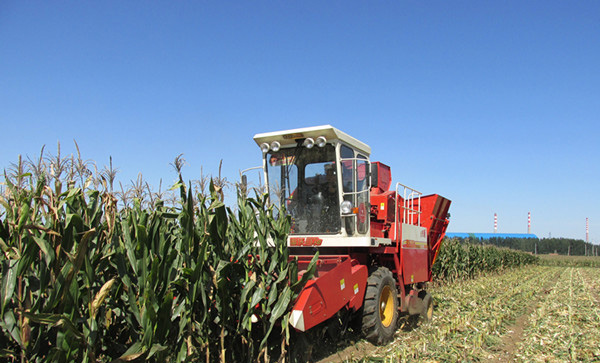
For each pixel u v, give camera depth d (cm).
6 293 327
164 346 388
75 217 350
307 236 761
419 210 1047
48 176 404
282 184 788
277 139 776
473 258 2284
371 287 732
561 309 1245
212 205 462
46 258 335
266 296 525
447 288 1642
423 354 684
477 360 689
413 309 888
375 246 761
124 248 419
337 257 702
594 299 1553
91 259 395
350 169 776
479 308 1143
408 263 909
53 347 325
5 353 330
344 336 750
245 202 541
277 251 528
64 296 333
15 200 383
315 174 766
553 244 9331
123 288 436
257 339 573
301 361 608
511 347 802
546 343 804
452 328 862
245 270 512
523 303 1358
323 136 736
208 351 466
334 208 752
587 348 777
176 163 449
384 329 743
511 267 3362
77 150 429
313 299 565
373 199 890
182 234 435
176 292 450
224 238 489
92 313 355
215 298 492
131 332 422
